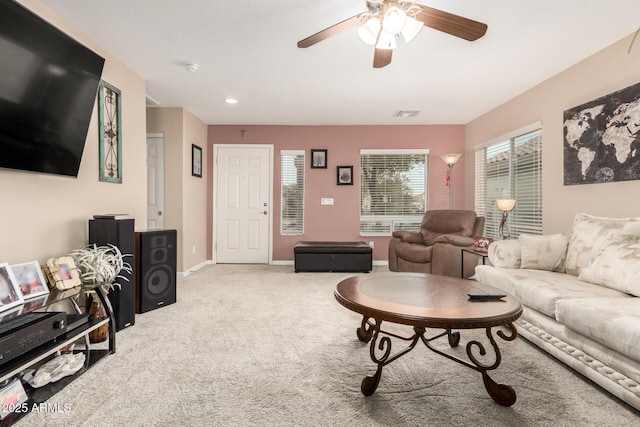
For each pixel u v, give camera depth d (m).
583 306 1.62
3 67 1.56
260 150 5.22
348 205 5.25
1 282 1.56
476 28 1.75
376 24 1.75
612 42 2.56
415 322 1.37
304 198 5.24
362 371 1.78
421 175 5.24
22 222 1.88
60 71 1.89
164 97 3.91
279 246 5.24
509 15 2.19
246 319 2.63
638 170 2.36
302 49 2.68
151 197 4.30
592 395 1.54
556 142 3.20
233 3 2.06
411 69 3.07
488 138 4.50
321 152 5.21
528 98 3.62
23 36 1.64
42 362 1.86
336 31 1.84
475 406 1.46
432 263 3.77
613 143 2.55
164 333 2.32
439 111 4.49
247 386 1.63
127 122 2.98
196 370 1.79
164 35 2.46
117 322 2.34
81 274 1.93
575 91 2.96
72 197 2.29
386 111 4.50
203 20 2.25
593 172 2.73
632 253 1.95
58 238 2.16
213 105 4.22
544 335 1.96
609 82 2.61
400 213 5.26
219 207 5.22
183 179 4.29
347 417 1.38
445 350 2.07
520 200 3.85
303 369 1.80
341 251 4.57
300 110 4.45
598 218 2.43
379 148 5.21
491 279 2.55
